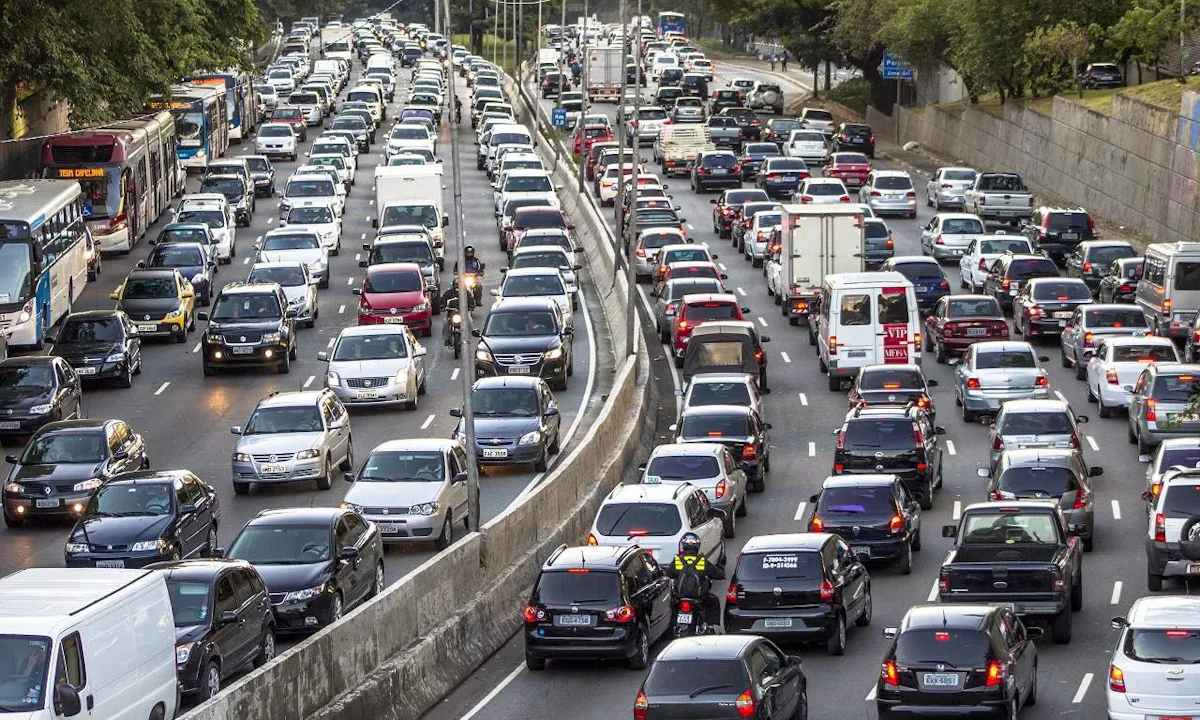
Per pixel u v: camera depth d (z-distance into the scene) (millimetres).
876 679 51375
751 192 158375
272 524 57062
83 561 60750
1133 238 147250
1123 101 154625
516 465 82750
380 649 49219
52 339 99500
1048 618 54844
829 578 54062
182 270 124188
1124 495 76625
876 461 75125
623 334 110688
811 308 112125
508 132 198125
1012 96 199750
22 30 124062
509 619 59938
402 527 67250
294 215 147875
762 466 80250
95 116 136875
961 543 56500
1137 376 90375
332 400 81062
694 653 42031
